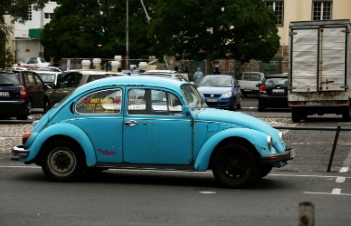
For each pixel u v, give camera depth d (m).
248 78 50.44
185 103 10.54
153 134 10.55
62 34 62.12
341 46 23.75
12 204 9.14
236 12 45.94
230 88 31.59
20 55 72.62
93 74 24.62
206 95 31.08
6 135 19.47
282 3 58.38
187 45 48.41
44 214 8.48
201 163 10.37
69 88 25.05
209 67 48.53
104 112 10.80
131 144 10.64
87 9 61.72
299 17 58.06
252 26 47.03
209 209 8.84
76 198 9.62
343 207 9.02
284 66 54.53
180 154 10.48
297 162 14.03
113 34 60.75
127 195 9.90
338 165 13.68
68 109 10.94
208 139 10.35
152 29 48.03
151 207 8.96
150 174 12.30
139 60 58.28
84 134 10.77
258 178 11.47
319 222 8.08
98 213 8.55
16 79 23.55
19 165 13.28
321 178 11.77
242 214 8.52
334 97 23.80
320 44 23.88
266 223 8.01
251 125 10.36
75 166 10.90
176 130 10.48
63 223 7.98
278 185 10.89
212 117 10.39
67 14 62.34
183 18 47.25
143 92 10.72
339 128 12.58
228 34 47.53
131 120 10.63
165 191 10.28
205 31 47.59
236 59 49.09
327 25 23.80
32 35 71.06
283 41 58.50
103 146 10.73
